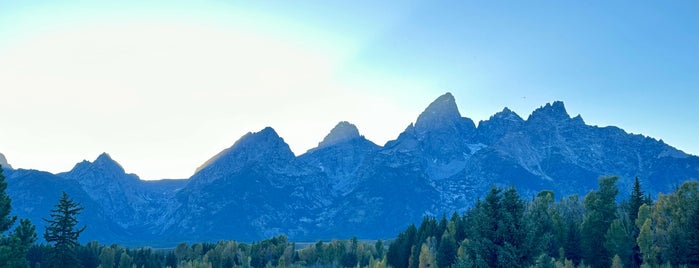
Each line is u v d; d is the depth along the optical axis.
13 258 64.94
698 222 113.88
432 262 156.75
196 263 193.12
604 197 155.88
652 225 140.25
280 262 192.00
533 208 156.50
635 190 162.00
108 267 194.50
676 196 132.38
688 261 116.75
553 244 136.62
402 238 196.00
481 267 64.94
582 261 130.00
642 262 136.12
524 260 65.31
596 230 137.12
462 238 171.50
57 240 109.12
